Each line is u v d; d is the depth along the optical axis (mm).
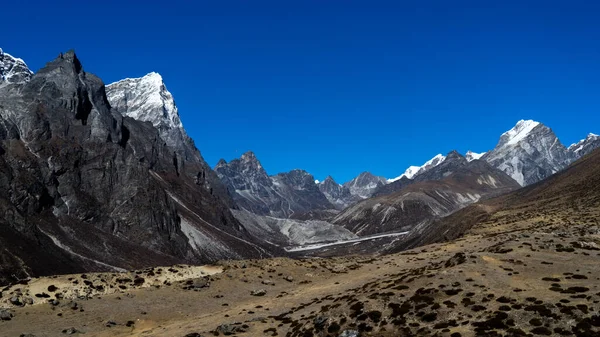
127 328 67562
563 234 90688
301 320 62375
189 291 84312
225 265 102062
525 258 69500
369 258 117625
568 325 45281
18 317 67312
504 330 46344
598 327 44281
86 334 63594
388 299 58438
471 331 47188
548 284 57938
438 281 61531
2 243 166500
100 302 75062
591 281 58094
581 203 169875
